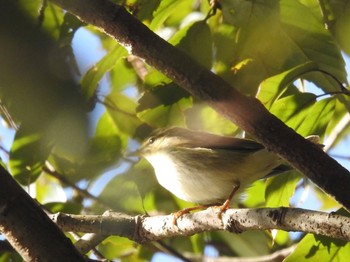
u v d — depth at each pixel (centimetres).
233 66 846
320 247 723
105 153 971
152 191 1105
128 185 984
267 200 877
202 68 492
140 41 477
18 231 365
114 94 1021
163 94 863
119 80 1023
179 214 727
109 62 677
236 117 511
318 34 809
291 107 769
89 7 460
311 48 816
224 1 780
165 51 483
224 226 669
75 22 594
